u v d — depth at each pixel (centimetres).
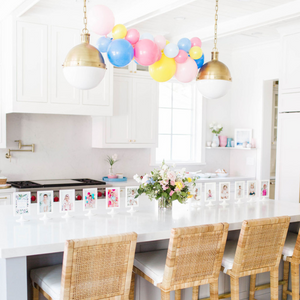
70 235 224
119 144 518
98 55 234
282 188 470
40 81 434
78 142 523
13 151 479
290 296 349
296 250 288
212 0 386
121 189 494
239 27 439
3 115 439
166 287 227
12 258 202
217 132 616
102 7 265
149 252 276
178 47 287
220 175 602
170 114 614
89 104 468
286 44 459
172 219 274
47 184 445
